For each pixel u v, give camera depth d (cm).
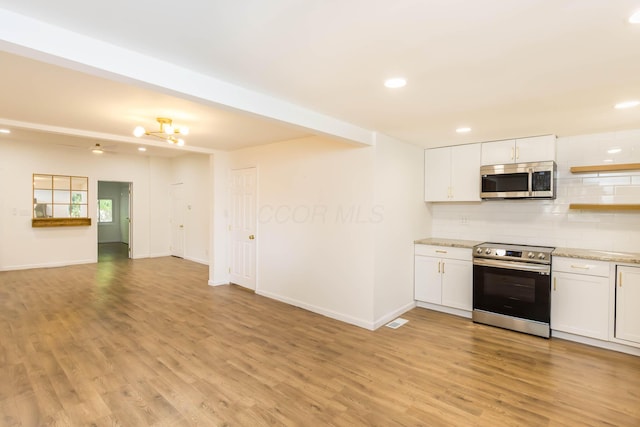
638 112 284
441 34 161
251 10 142
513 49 176
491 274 374
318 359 293
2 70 216
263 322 383
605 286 312
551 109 279
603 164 356
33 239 653
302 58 189
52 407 219
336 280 397
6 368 268
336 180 396
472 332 357
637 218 339
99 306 429
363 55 185
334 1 134
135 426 202
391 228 393
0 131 498
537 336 344
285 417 213
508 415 216
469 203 452
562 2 134
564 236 379
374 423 208
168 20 152
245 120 340
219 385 249
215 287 537
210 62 196
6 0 137
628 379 261
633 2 133
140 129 327
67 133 381
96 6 141
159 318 389
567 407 225
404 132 366
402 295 419
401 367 279
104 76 182
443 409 223
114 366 274
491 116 301
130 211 789
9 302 439
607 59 187
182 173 796
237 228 544
